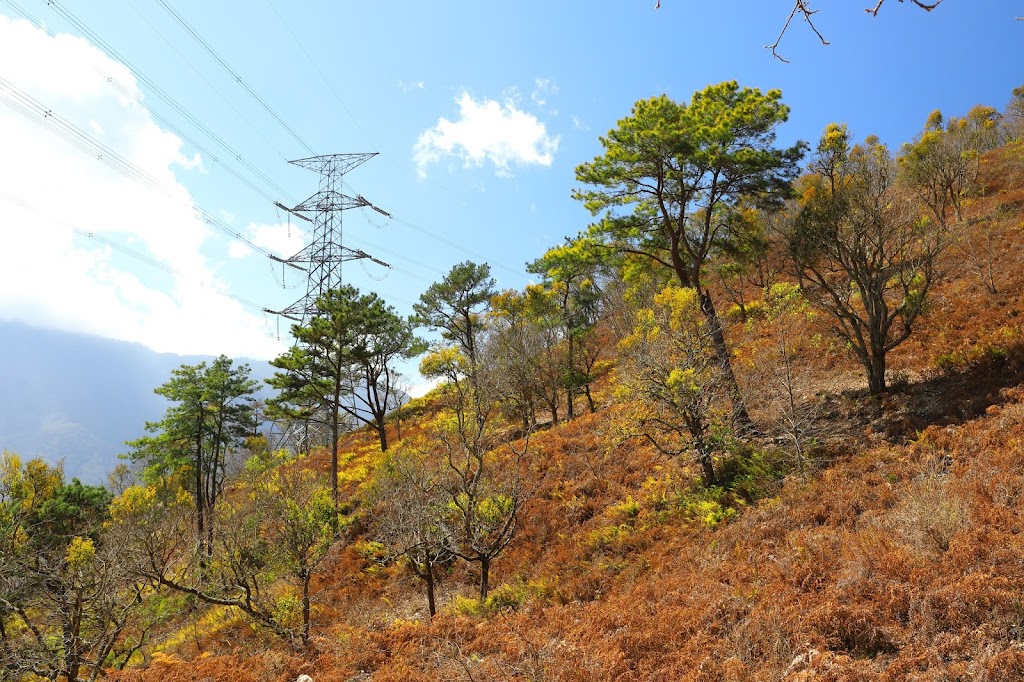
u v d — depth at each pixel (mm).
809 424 12477
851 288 15000
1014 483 7965
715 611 7293
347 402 34375
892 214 14531
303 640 10242
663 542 11758
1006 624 5270
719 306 29016
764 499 11383
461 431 13922
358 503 21500
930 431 11000
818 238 14594
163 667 8586
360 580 16219
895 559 6980
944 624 5621
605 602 9578
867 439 12094
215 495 31781
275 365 25609
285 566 12273
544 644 7551
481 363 21625
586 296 31031
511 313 30047
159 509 16484
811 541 8688
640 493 14914
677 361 14133
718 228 19281
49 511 21219
